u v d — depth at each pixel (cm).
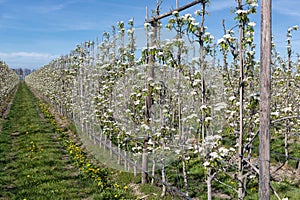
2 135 1259
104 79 802
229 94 597
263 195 325
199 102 489
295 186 724
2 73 2400
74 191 693
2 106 2178
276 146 987
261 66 324
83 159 915
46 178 762
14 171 832
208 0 455
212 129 484
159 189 670
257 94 399
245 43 393
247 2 381
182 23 483
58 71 2028
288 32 811
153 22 604
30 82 5131
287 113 524
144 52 596
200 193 654
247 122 491
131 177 751
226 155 398
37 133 1327
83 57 1153
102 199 653
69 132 1370
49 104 2461
